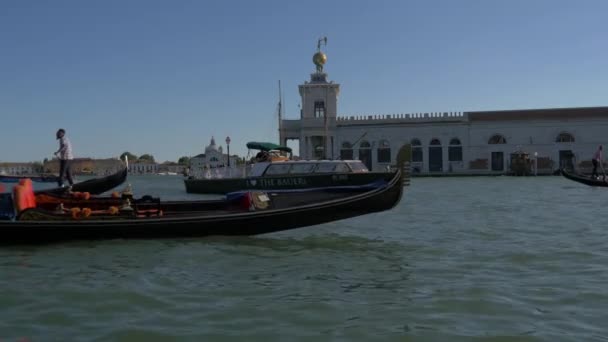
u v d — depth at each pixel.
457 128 79.00
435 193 34.47
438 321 6.80
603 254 10.99
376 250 11.81
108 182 19.42
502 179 62.25
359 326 6.65
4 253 11.10
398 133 80.25
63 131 16.95
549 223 16.50
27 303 7.64
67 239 11.90
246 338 6.27
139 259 10.56
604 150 74.38
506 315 7.00
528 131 76.88
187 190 35.94
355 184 24.25
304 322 6.81
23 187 11.99
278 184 26.09
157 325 6.72
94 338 6.30
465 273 9.41
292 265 10.17
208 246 11.98
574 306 7.36
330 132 81.88
